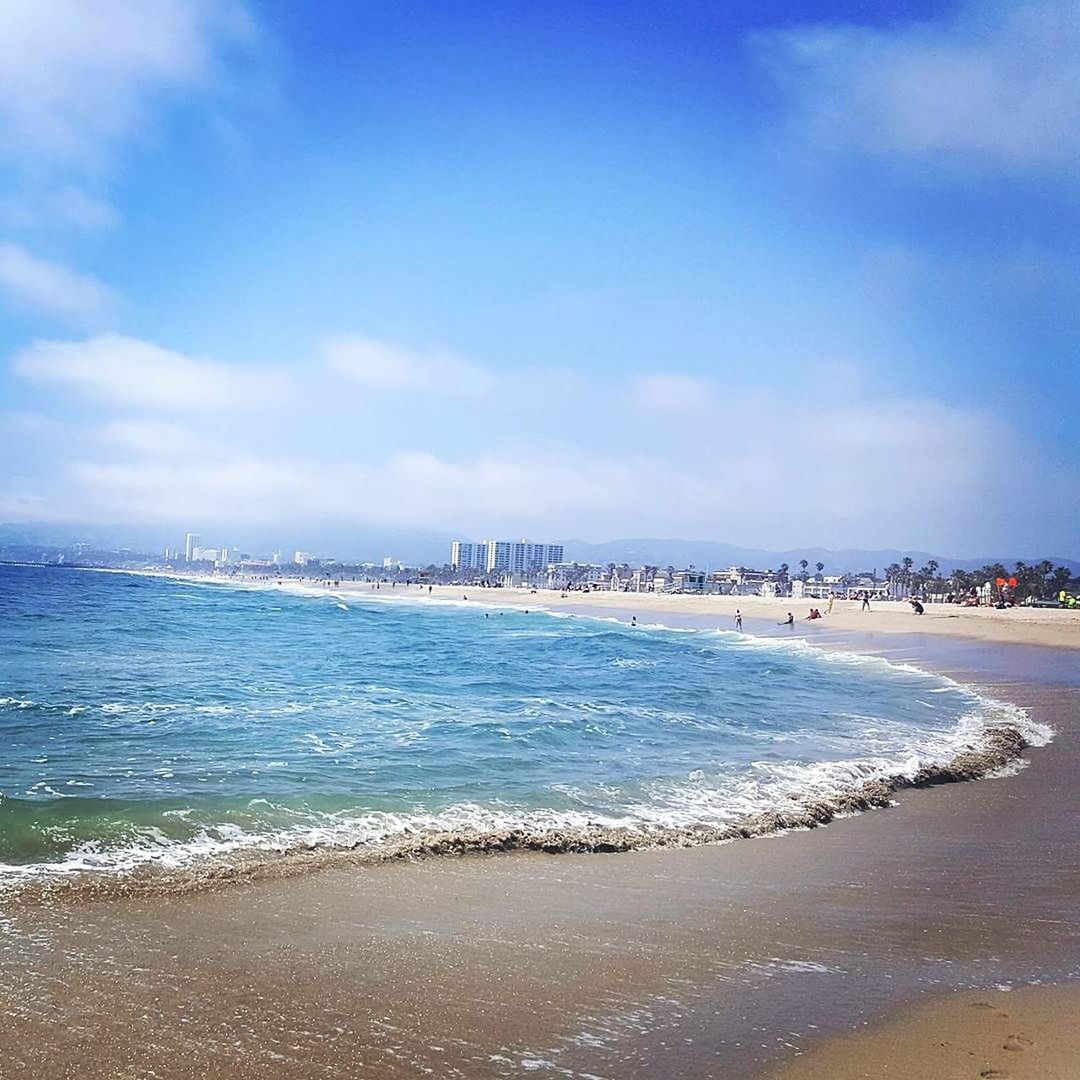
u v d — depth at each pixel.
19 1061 4.54
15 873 7.66
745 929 7.11
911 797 12.62
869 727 18.39
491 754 14.20
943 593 165.00
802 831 10.61
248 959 6.06
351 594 156.75
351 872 8.22
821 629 65.31
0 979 5.52
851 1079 4.59
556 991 5.74
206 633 42.34
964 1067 4.75
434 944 6.50
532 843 9.40
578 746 15.23
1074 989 5.96
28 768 11.84
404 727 16.66
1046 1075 4.63
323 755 13.64
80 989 5.44
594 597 152.88
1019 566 149.88
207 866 8.13
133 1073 4.48
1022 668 34.34
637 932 6.94
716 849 9.68
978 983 6.05
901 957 6.55
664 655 38.00
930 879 8.70
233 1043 4.84
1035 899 8.12
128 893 7.34
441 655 35.16
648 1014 5.42
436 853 8.95
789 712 20.39
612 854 9.33
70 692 19.70
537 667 31.02
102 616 50.34
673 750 15.12
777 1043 5.04
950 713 21.14
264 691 21.55
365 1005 5.40
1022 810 11.89
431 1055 4.81
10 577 115.75
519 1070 4.67
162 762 12.63
